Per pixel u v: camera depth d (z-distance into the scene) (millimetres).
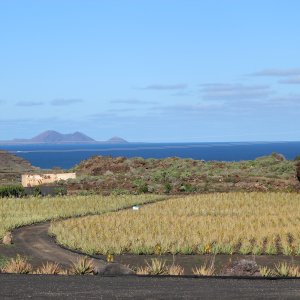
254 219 35312
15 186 59469
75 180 68688
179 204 46031
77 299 11078
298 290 11859
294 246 24625
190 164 81750
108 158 87312
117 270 15836
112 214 39719
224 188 60625
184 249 24562
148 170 78000
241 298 11031
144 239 26938
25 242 28766
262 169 73125
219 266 21188
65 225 33594
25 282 13180
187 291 11820
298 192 55844
